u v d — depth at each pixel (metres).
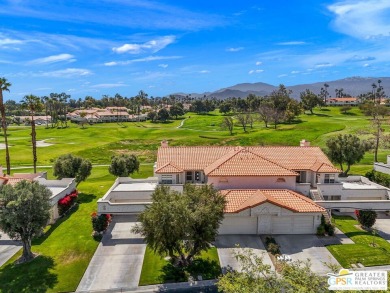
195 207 26.36
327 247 30.42
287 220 33.34
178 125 165.88
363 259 27.89
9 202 26.78
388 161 52.44
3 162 77.44
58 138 123.62
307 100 170.38
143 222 25.98
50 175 64.69
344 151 51.72
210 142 101.19
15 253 29.91
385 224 36.25
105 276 25.94
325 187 38.81
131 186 41.59
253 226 33.41
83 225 36.06
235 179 36.84
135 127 157.50
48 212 28.89
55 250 30.28
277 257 27.31
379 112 126.19
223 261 28.12
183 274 25.92
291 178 37.16
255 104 195.88
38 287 24.36
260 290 15.83
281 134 103.56
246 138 101.44
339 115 157.75
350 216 38.62
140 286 24.66
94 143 109.38
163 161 40.69
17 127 174.75
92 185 53.19
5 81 52.66
